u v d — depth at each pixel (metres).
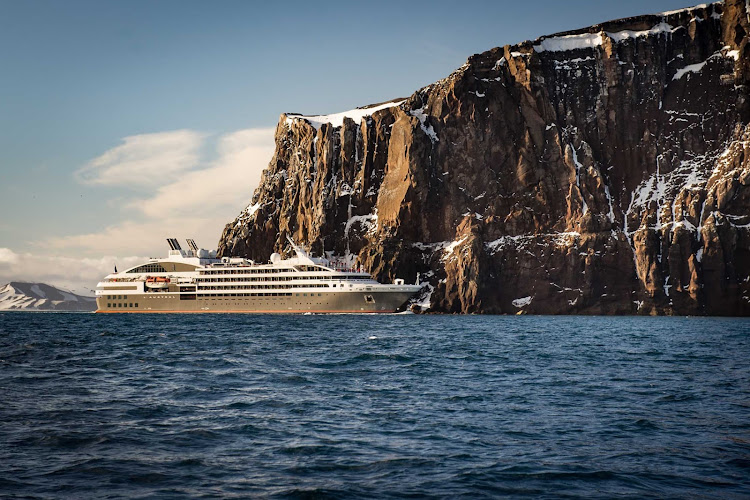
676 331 136.62
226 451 33.09
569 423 39.50
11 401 46.06
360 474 29.50
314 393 49.66
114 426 38.31
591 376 60.38
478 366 68.12
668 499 26.56
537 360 74.62
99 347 89.81
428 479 28.81
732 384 55.06
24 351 83.75
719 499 26.59
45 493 26.73
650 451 33.22
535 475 29.34
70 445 34.06
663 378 59.00
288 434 36.53
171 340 103.12
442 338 110.25
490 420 40.28
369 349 86.50
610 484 28.25
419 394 49.47
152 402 45.78
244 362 69.88
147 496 26.59
